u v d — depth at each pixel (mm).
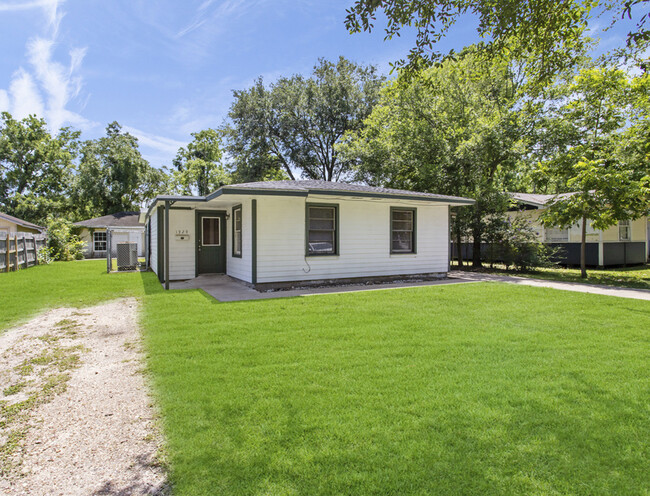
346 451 2287
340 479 2041
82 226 24328
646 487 1971
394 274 10859
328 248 9930
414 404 2889
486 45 5270
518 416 2697
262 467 2156
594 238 13680
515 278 11227
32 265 17031
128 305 7199
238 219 10281
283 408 2855
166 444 2424
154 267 13352
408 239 11203
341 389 3180
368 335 4832
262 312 6277
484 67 5824
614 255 14062
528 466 2145
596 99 13258
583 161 10375
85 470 2201
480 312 6176
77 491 2018
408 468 2127
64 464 2262
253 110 27297
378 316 5914
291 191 8070
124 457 2320
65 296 8250
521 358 3932
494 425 2580
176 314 6215
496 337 4703
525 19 4625
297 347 4359
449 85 15281
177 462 2232
